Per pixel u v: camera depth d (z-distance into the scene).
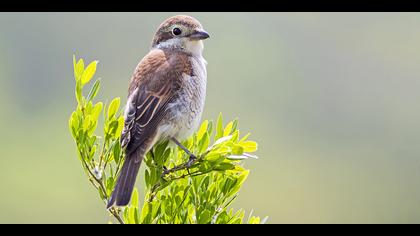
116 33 22.67
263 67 22.30
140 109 5.68
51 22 22.91
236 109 21.11
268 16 23.61
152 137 5.59
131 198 5.02
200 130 5.09
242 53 22.77
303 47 22.84
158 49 6.32
